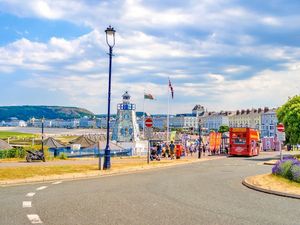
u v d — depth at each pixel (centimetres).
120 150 5944
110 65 2658
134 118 8994
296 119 5356
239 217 884
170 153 4888
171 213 924
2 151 4178
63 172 2170
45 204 1041
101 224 786
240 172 2431
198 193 1323
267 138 8844
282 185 1516
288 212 966
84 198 1164
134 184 1622
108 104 2616
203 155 5969
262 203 1117
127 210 958
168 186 1546
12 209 958
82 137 7638
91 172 2233
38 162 3334
